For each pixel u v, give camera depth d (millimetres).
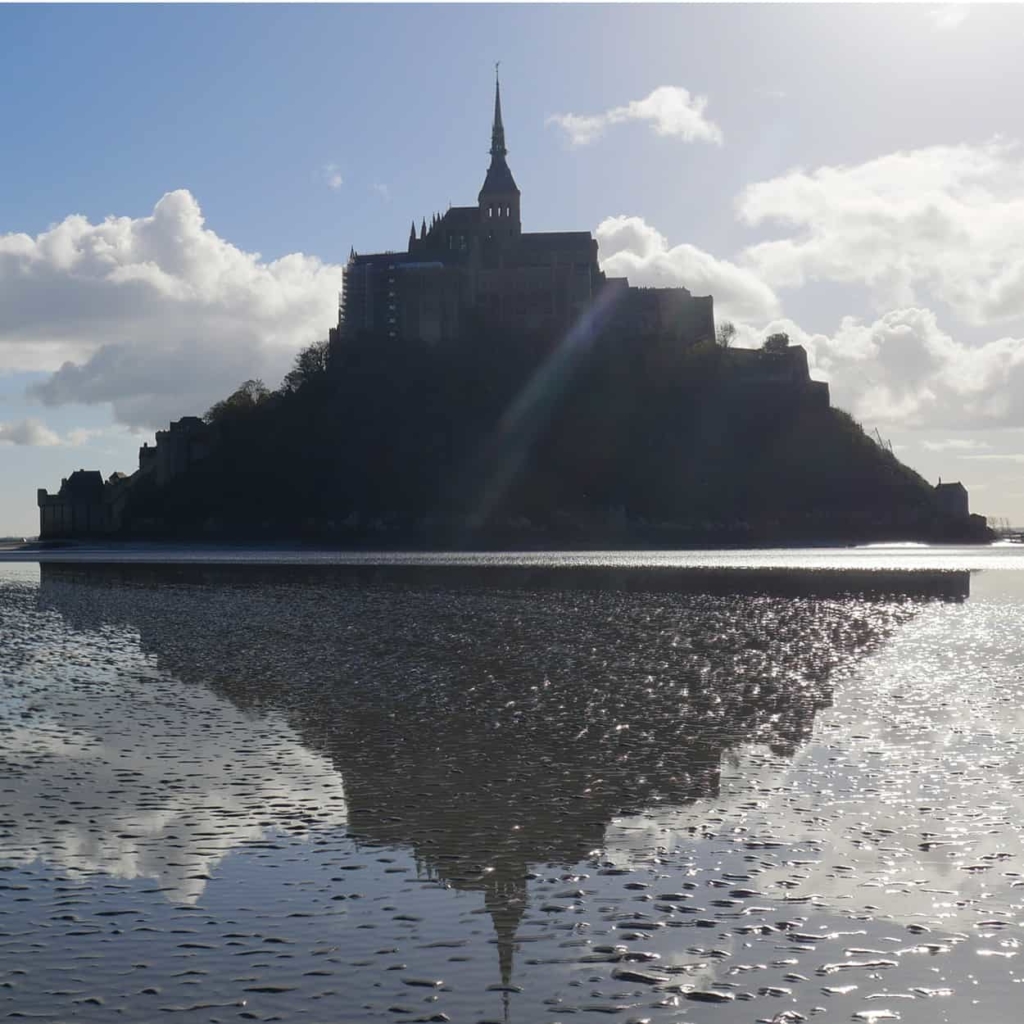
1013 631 58750
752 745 28781
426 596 88312
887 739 29234
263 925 16438
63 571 143000
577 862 19219
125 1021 13484
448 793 23953
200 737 30062
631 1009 13789
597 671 43281
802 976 14672
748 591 94250
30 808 22812
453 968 14961
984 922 16328
